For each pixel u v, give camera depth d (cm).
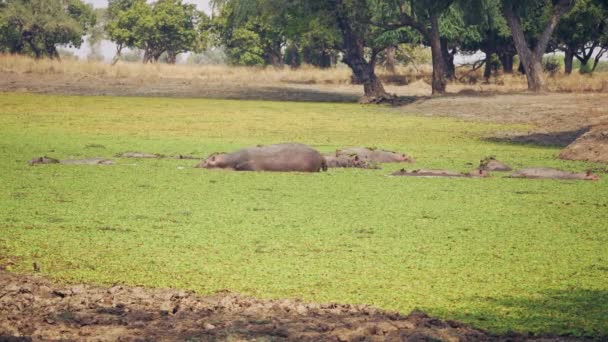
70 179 2362
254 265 1380
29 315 1048
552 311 1116
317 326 990
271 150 2628
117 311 1066
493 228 1731
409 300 1174
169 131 4153
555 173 2584
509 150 3528
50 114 5038
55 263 1380
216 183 2330
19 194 2086
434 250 1512
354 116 5469
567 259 1446
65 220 1755
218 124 4638
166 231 1653
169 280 1277
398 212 1909
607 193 2248
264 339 929
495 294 1212
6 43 14725
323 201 2050
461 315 1094
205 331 963
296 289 1229
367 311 1079
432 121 5094
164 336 943
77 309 1081
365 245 1548
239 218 1805
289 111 5881
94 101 6494
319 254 1470
